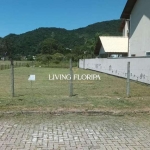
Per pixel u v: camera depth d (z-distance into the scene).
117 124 5.66
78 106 7.03
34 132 4.97
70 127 5.36
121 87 12.96
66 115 6.37
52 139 4.58
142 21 19.48
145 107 7.12
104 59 25.17
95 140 4.55
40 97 8.61
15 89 11.66
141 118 6.23
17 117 6.11
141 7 19.61
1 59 79.19
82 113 6.49
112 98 8.57
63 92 10.73
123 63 18.98
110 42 31.42
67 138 4.64
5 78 18.22
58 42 92.62
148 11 18.47
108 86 13.39
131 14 21.53
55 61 51.25
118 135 4.87
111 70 22.47
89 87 12.84
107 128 5.33
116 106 7.16
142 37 19.56
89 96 9.16
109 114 6.51
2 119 5.93
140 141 4.54
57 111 6.44
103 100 8.02
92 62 31.66
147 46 18.77
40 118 6.05
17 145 4.25
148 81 14.25
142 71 15.16
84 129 5.23
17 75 21.61
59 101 7.72
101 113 6.52
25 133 4.91
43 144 4.31
